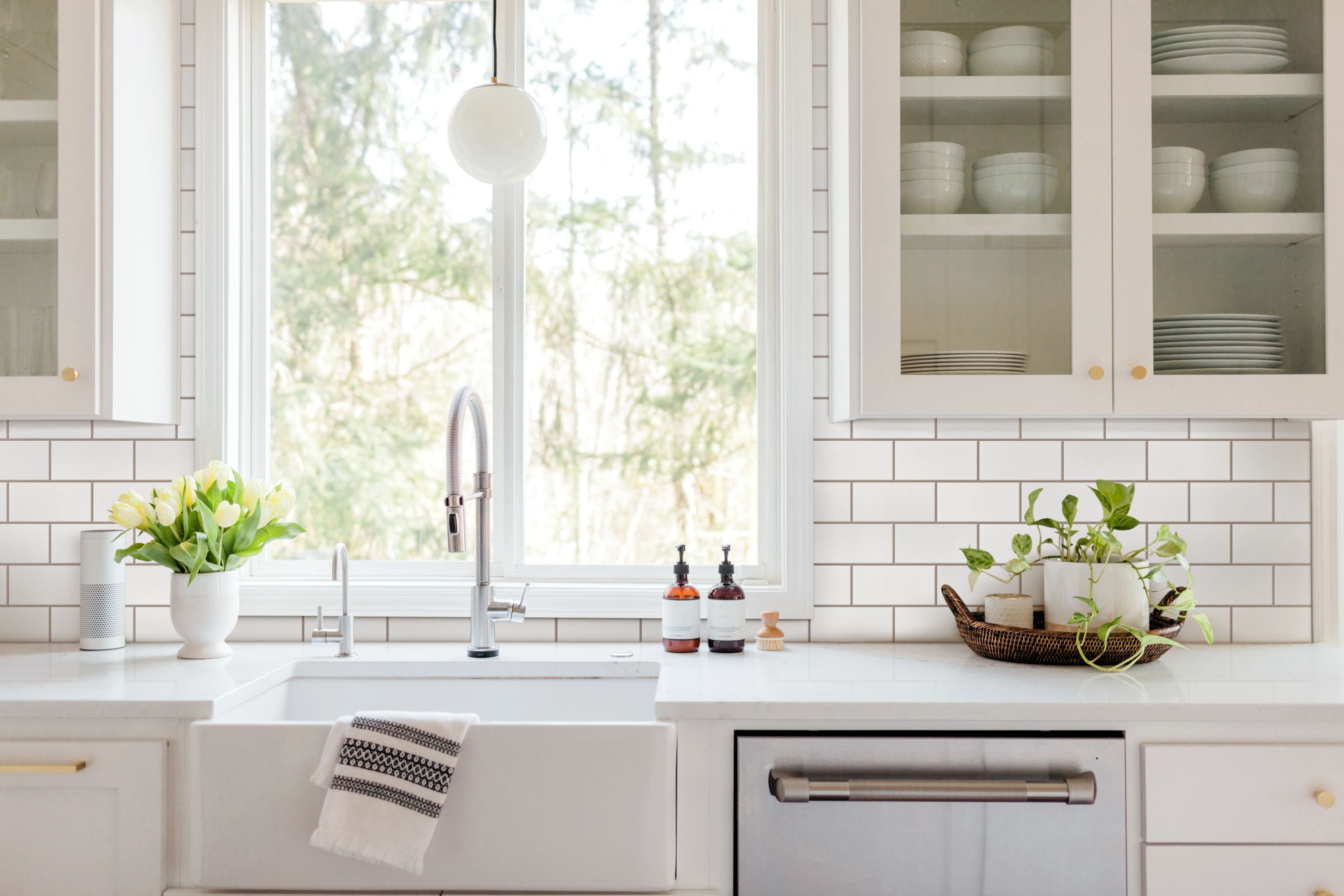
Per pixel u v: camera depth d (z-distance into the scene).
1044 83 1.65
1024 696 1.39
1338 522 1.88
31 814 1.38
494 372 2.08
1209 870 1.35
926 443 1.95
